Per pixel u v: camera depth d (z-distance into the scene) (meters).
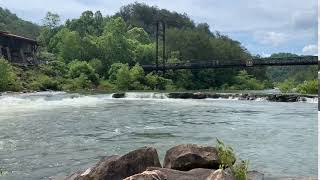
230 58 140.25
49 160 14.60
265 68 148.38
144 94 52.62
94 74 84.00
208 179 7.56
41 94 52.66
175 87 93.56
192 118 29.11
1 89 59.25
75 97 48.19
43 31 118.69
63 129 22.52
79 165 13.90
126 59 101.75
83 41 97.75
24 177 12.20
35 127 23.02
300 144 18.34
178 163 9.73
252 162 14.77
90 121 26.45
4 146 17.20
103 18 133.00
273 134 21.34
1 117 27.78
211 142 18.91
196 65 84.56
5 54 74.69
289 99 47.03
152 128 23.61
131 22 167.50
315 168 13.83
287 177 10.83
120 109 35.59
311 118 29.20
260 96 48.81
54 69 80.12
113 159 9.05
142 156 9.21
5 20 157.38
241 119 28.66
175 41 129.25
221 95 50.88
